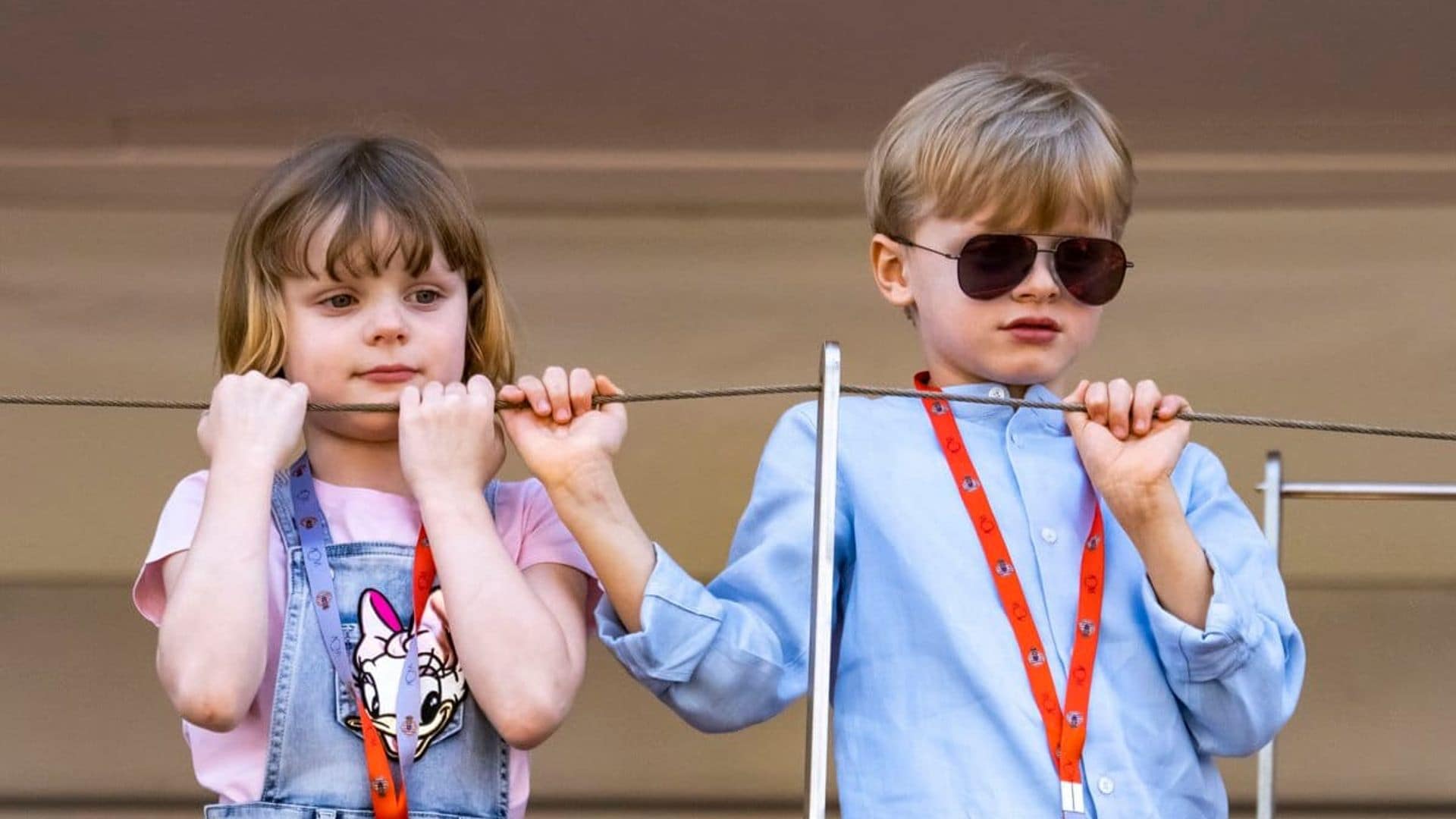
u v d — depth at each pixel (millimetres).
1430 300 18688
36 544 18625
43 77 17234
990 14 16688
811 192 18719
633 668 8859
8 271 18516
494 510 9406
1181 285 18750
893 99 17719
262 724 8742
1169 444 8891
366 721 8602
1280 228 18672
